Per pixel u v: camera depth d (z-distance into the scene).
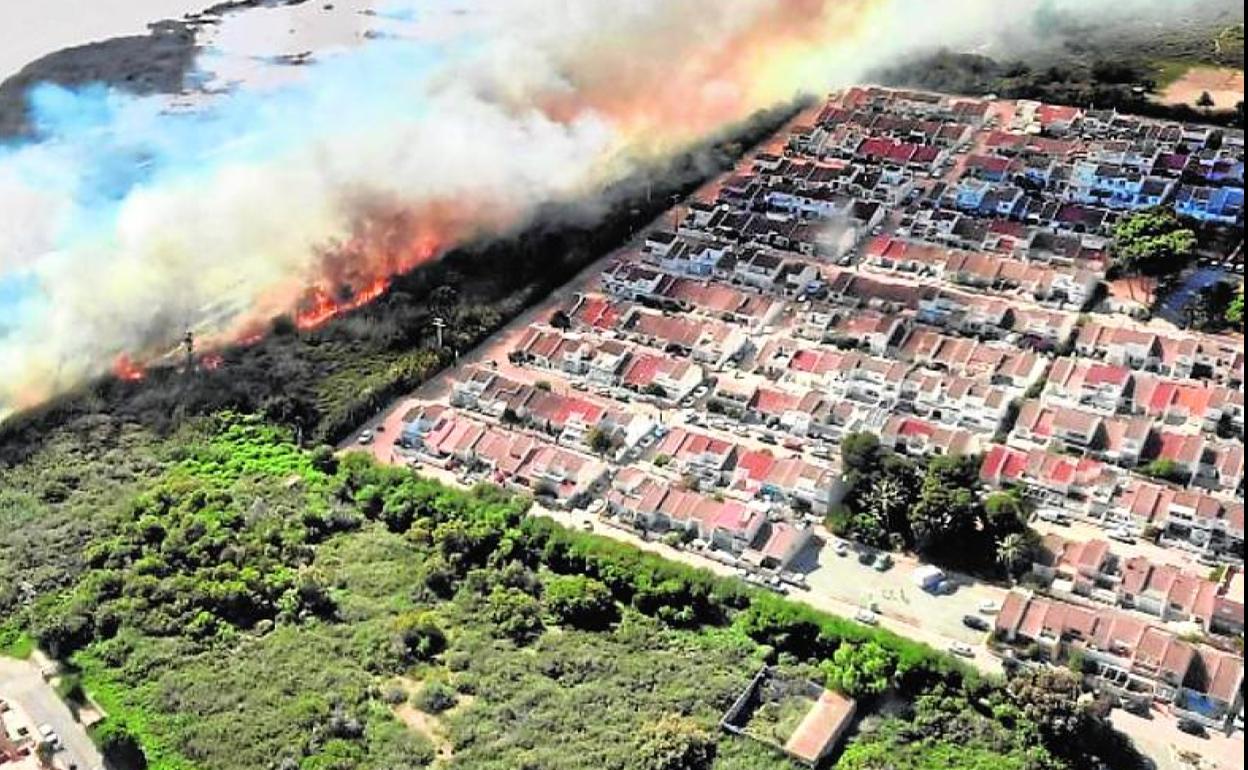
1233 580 150.75
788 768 127.88
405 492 164.75
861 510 160.38
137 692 136.12
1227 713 132.38
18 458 172.25
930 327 198.75
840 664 137.38
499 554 154.75
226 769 126.81
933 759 129.25
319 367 192.62
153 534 156.25
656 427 178.25
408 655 141.62
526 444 173.12
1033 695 130.50
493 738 130.62
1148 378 180.12
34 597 149.00
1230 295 197.25
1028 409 176.12
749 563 154.88
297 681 137.50
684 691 136.88
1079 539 157.25
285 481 169.88
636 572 150.38
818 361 187.25
